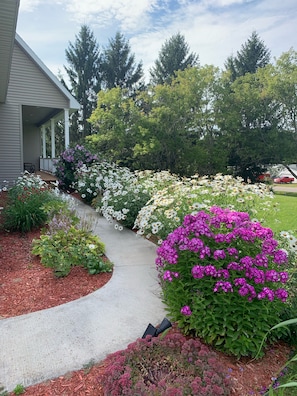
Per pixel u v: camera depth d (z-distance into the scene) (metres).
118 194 5.65
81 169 8.02
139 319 2.46
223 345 2.09
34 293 2.88
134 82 26.44
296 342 2.19
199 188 4.59
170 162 16.89
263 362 2.01
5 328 2.30
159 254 2.29
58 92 10.44
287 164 18.44
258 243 2.18
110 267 3.51
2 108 9.66
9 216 4.94
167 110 16.03
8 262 3.63
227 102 17.17
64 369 1.88
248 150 17.77
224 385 1.64
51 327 2.32
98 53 25.58
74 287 3.03
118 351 1.92
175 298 2.21
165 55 25.31
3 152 9.77
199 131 17.61
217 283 1.97
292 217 6.50
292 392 1.75
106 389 1.62
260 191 4.48
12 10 4.19
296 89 16.84
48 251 3.45
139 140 16.25
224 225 2.32
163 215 4.11
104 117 16.69
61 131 24.72
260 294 1.93
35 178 7.17
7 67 6.23
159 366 1.78
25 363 1.92
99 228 5.43
